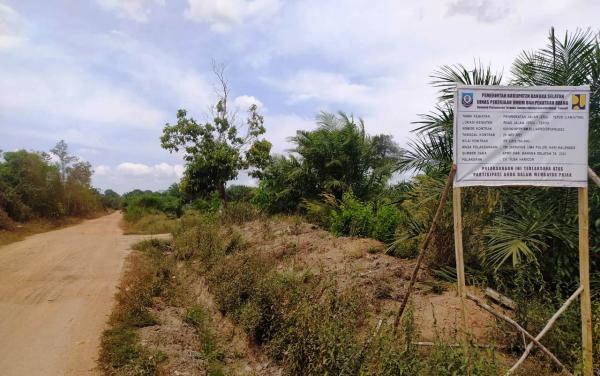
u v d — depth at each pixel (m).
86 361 5.02
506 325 4.53
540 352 4.18
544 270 5.78
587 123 3.82
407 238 8.08
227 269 7.91
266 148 24.58
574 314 4.38
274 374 4.71
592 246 5.70
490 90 3.82
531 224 5.91
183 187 23.58
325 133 15.97
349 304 4.88
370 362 3.66
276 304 5.44
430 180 7.30
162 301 7.66
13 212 25.17
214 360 5.22
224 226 15.19
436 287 6.35
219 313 6.83
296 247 9.71
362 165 15.79
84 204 42.22
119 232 22.19
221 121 23.67
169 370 4.77
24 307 7.21
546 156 3.83
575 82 6.18
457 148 3.86
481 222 6.66
